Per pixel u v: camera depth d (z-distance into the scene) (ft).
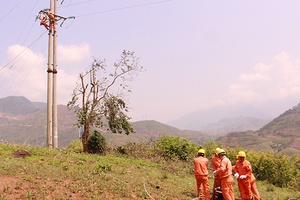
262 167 71.46
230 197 35.73
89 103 72.43
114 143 80.02
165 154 80.33
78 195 31.71
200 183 39.78
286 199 49.47
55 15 74.90
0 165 36.37
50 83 73.36
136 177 44.98
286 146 606.55
